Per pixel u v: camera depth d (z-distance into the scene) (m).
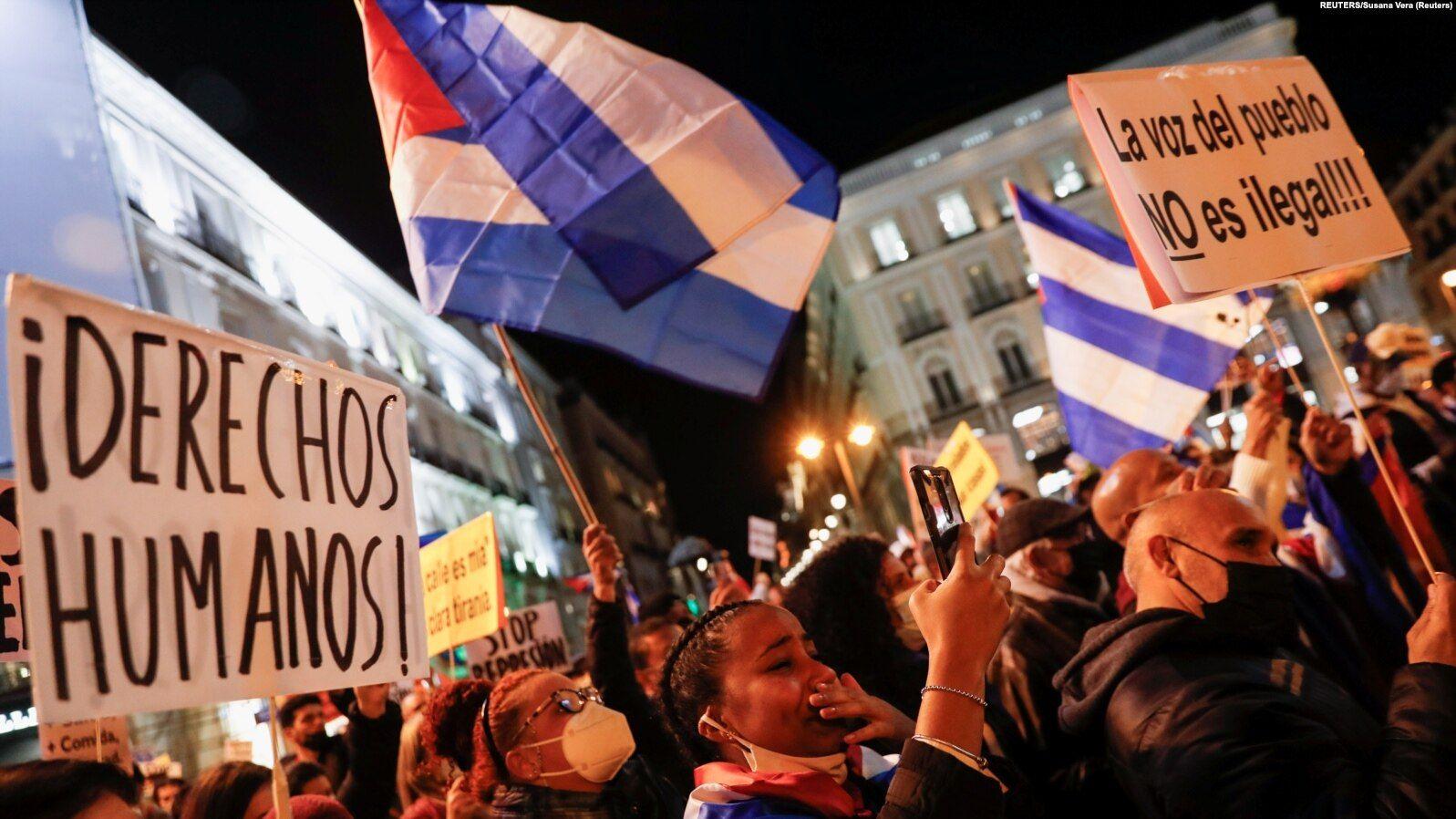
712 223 3.71
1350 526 4.09
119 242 5.48
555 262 4.01
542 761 2.84
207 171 23.06
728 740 2.15
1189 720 2.31
